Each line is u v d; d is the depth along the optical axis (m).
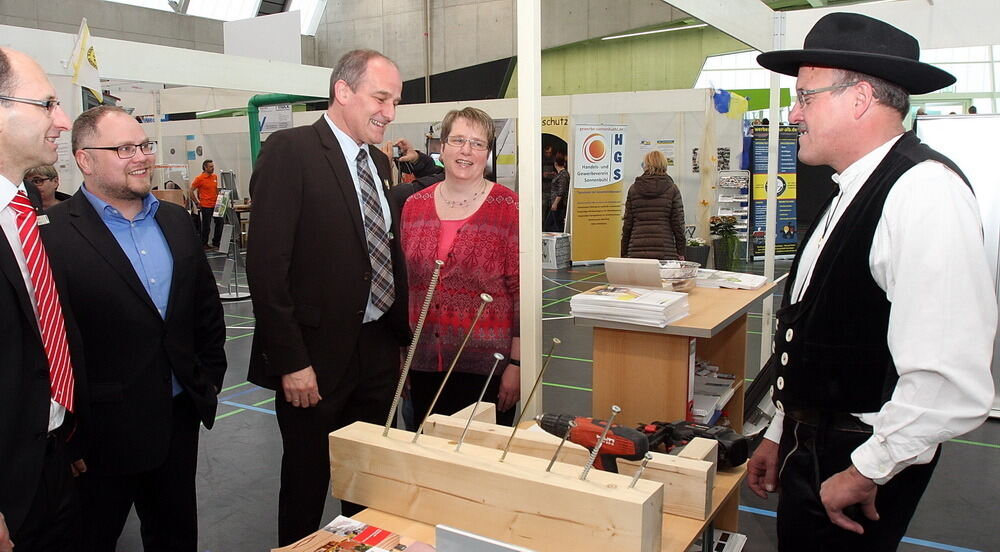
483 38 14.48
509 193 2.36
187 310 2.05
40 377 1.42
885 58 1.24
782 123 11.28
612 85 14.12
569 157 10.39
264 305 1.87
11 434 1.36
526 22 1.82
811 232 1.47
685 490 1.32
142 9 13.66
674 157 10.17
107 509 1.97
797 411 1.41
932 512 3.02
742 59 13.92
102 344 1.88
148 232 2.02
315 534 1.24
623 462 1.41
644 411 2.04
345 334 1.97
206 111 10.94
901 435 1.15
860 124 1.32
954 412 1.12
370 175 2.06
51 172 3.13
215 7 14.80
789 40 3.35
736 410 2.51
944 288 1.12
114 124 1.89
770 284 2.61
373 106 1.94
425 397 2.48
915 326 1.14
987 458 3.57
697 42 13.32
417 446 1.32
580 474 1.17
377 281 2.07
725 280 2.54
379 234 2.07
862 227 1.27
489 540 1.05
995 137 3.95
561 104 10.34
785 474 1.46
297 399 1.92
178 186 11.92
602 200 10.30
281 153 1.90
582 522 1.11
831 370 1.33
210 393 2.17
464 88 14.83
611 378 2.08
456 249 2.31
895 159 1.26
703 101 9.62
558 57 14.45
